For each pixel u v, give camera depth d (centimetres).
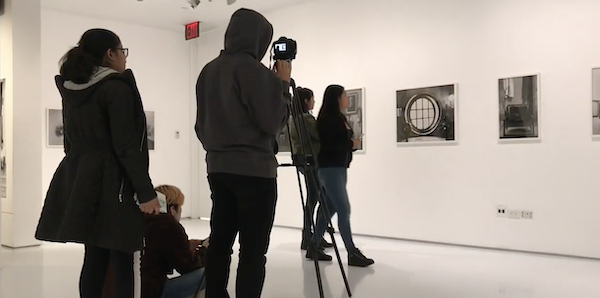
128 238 195
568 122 446
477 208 500
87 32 209
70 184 201
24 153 543
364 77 589
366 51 587
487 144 494
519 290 331
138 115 202
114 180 197
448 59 521
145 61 769
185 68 817
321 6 631
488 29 494
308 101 438
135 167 195
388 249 492
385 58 570
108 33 210
